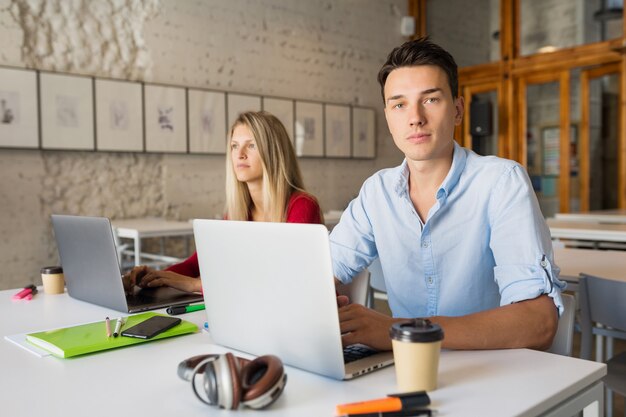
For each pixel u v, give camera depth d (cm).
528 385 86
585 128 582
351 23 632
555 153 606
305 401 81
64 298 165
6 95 401
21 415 78
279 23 565
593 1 575
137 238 379
